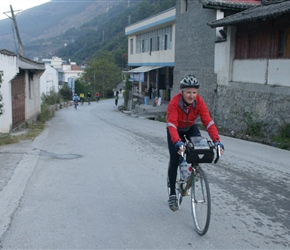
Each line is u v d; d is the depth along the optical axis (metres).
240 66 17.00
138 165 8.60
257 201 5.96
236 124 16.66
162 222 5.09
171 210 5.50
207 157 4.55
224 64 18.31
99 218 5.21
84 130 16.78
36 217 5.24
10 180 7.16
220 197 6.16
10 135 13.40
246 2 20.31
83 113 35.22
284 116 13.26
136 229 4.84
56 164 8.67
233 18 16.44
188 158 4.55
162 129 17.09
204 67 21.23
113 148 11.06
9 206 5.70
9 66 14.62
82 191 6.50
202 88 21.38
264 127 14.20
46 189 6.60
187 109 4.90
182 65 25.05
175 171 5.29
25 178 7.32
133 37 43.06
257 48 15.75
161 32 33.47
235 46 17.58
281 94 13.62
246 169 8.18
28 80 19.97
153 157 9.61
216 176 7.54
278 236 4.61
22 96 18.08
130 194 6.34
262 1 17.95
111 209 5.59
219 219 5.18
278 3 16.38
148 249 4.26
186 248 4.28
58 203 5.84
